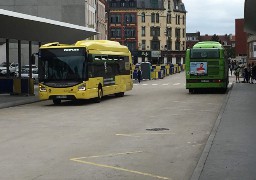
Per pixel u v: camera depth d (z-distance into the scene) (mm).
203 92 35875
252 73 48438
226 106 22328
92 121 17984
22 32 33625
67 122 17719
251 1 20000
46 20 34500
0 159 10633
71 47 25453
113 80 30109
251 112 19609
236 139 12586
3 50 73312
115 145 12438
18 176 8953
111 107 24031
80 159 10547
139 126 16391
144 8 131500
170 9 135500
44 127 16297
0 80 32688
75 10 71188
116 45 31703
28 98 29828
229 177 8344
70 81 25188
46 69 25453
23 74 53406
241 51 94062
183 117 19062
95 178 8758
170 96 31875
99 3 91000
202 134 14352
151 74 66625
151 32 132625
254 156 10219
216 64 33594
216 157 10133
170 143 12703
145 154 11117
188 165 9844
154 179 8641
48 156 10922
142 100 28578
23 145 12516
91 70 26000
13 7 71312
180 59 139250
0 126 16703
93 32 44938
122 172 9234
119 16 131500
